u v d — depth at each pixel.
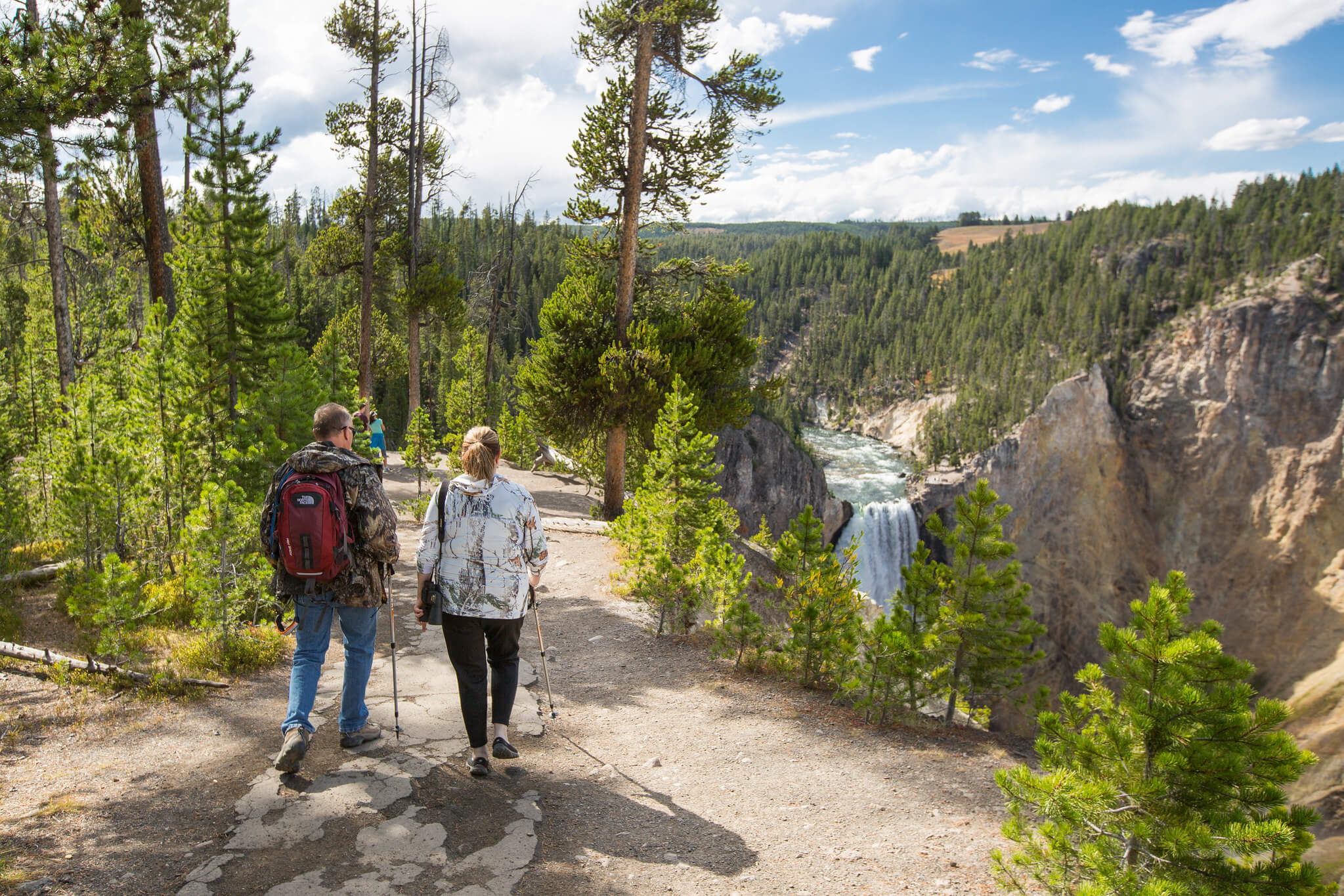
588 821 3.76
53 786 3.82
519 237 84.00
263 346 10.82
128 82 6.16
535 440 29.19
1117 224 154.00
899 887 3.29
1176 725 3.13
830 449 122.81
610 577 10.38
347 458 4.02
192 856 3.19
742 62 16.84
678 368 16.78
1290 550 89.44
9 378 20.50
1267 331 96.19
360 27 23.72
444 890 3.03
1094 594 95.50
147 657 5.78
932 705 7.56
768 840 3.70
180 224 10.62
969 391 124.06
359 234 27.84
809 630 6.47
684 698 6.10
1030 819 3.57
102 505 7.82
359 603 3.99
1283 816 3.00
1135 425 100.81
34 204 12.34
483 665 4.06
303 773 4.07
